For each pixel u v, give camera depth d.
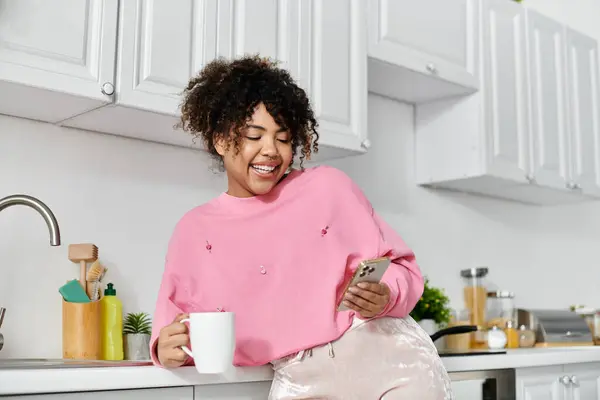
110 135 1.85
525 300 3.02
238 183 1.29
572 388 2.09
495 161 2.51
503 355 1.86
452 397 1.22
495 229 2.94
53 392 1.09
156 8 1.63
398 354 1.20
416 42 2.29
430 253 2.64
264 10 1.84
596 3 3.29
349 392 1.19
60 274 1.73
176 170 1.98
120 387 1.15
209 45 1.71
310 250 1.23
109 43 1.55
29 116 1.69
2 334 1.57
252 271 1.24
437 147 2.59
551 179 2.74
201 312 1.22
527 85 2.70
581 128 2.93
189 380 1.22
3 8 1.41
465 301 2.68
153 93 1.61
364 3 2.12
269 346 1.22
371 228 1.23
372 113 2.51
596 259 3.42
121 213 1.85
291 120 1.24
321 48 1.98
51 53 1.46
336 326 1.19
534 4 3.49
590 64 3.05
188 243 1.30
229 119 1.21
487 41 2.55
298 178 1.29
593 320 2.85
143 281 1.87
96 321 1.67
